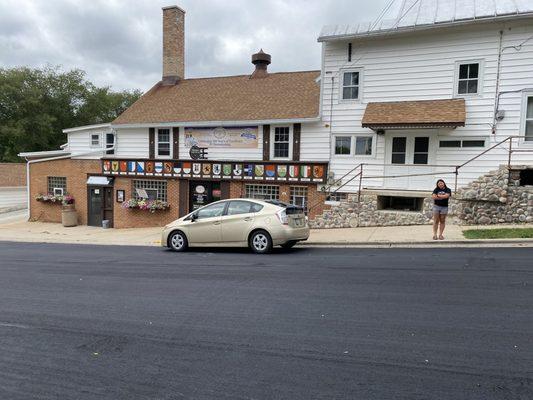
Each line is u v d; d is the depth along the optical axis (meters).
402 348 4.49
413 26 14.90
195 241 11.83
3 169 29.20
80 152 24.61
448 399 3.45
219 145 19.61
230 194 18.66
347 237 12.95
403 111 15.13
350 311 5.79
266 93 20.86
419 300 6.17
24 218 24.88
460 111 14.26
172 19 24.55
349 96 16.62
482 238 11.07
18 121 41.34
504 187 13.38
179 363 4.28
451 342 4.61
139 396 3.63
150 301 6.57
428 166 15.11
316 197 16.98
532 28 13.85
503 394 3.51
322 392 3.61
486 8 14.48
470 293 6.43
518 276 7.33
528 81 13.95
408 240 11.61
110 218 21.53
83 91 48.03
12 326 5.53
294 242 11.81
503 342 4.57
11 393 3.73
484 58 14.47
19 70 43.12
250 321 5.50
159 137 21.06
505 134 14.31
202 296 6.76
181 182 19.67
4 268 9.88
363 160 16.41
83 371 4.14
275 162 17.55
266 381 3.84
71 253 12.46
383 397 3.50
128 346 4.76
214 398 3.56
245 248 12.29
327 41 16.48
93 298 6.85
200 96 22.28
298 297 6.54
